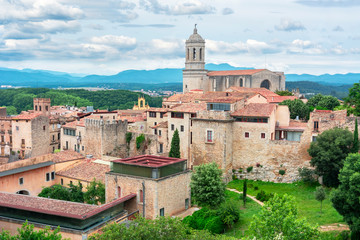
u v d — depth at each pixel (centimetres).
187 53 18162
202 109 9506
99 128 9344
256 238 4322
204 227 6022
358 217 5103
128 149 10088
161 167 5997
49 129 12069
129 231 3934
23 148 11138
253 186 8294
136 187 5984
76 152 9438
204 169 6962
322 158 7300
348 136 7331
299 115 11100
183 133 9531
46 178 7944
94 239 4250
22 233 3662
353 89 10688
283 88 17662
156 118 11669
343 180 5288
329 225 5847
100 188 6688
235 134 8862
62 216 4847
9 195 5816
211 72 18538
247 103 9906
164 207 6016
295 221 4178
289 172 8306
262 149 8581
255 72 16625
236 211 6294
